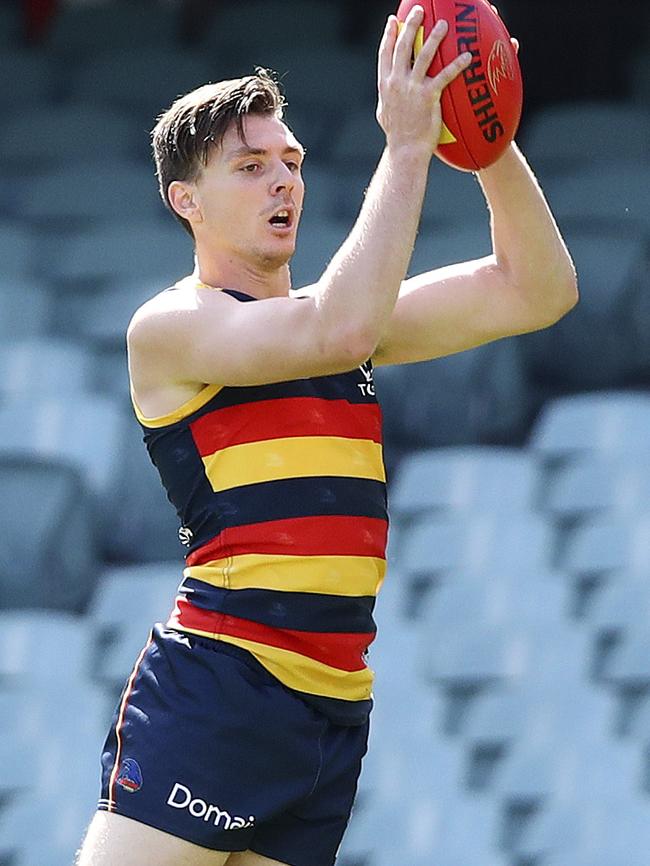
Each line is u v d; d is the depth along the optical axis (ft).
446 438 92.53
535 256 32.17
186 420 30.60
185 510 31.01
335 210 107.76
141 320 30.73
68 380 92.53
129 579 78.79
